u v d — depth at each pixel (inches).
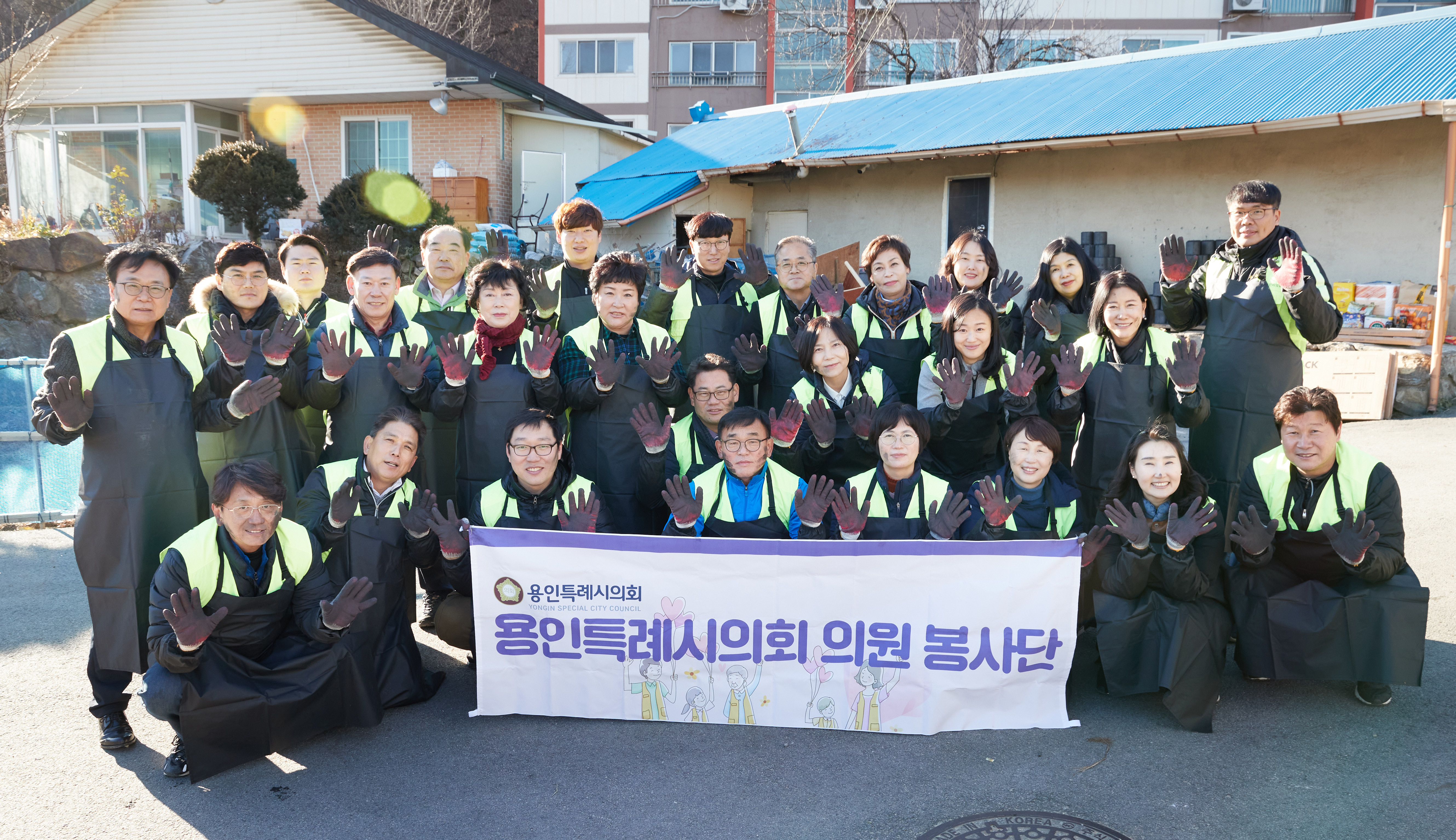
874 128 558.9
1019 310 197.3
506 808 125.2
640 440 180.9
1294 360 172.6
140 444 143.3
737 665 147.0
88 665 148.1
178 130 742.5
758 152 593.9
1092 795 125.3
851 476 176.9
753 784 130.2
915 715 144.6
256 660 140.1
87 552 143.2
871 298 195.2
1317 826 117.2
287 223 606.9
